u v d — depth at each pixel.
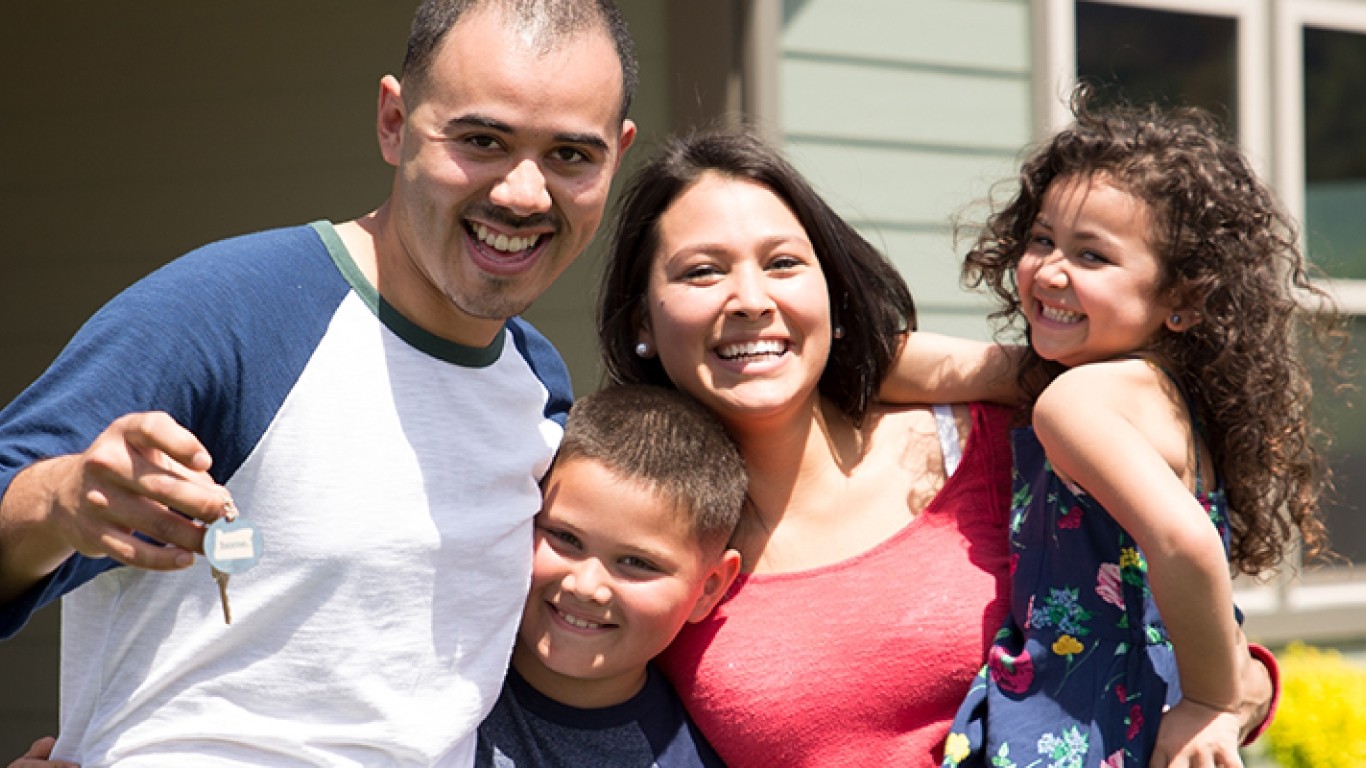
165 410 1.75
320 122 5.40
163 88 5.62
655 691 2.35
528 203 1.87
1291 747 4.92
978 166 5.05
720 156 2.44
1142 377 2.27
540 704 2.28
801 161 4.82
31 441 1.67
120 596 1.89
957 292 4.99
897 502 2.47
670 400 2.39
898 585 2.35
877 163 4.91
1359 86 5.65
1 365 5.91
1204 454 2.35
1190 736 2.15
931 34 4.99
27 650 5.77
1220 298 2.29
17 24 5.78
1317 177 5.61
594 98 1.91
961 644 2.29
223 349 1.81
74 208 5.78
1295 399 2.44
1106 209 2.30
